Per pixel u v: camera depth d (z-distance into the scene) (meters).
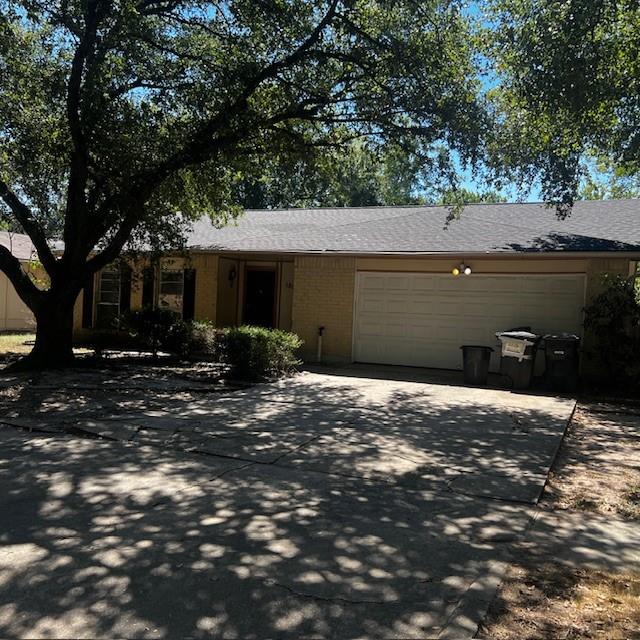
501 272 13.95
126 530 4.57
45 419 8.19
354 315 15.25
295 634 3.20
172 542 4.35
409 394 10.88
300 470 6.23
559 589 3.75
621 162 11.21
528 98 10.13
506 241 13.56
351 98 11.80
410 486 5.79
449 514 5.08
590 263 12.76
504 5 10.20
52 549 4.20
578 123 10.69
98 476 5.89
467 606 3.50
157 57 11.59
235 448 6.95
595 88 9.72
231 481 5.82
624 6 9.49
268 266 18.11
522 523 4.91
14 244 25.16
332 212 20.11
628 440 8.10
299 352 15.60
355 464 6.46
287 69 11.75
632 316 11.69
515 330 12.86
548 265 13.52
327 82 11.87
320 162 13.58
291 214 20.52
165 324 14.71
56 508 5.03
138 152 11.45
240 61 11.45
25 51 10.94
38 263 17.81
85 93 10.59
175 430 7.68
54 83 10.86
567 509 5.35
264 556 4.14
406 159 12.91
